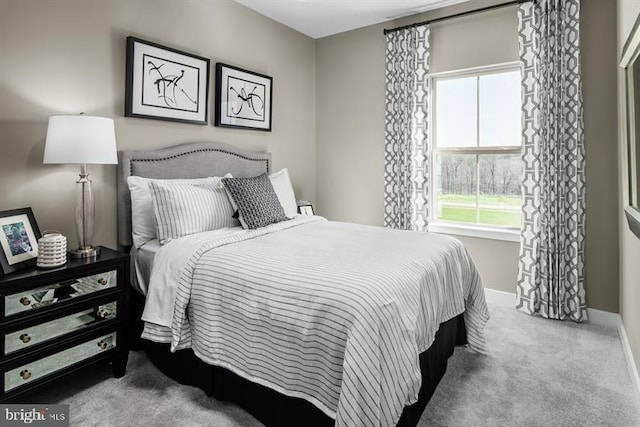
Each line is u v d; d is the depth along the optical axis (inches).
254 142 145.7
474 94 138.9
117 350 83.4
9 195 84.5
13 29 83.4
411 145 145.8
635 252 82.4
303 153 169.3
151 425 67.5
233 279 71.2
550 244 117.5
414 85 143.9
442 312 80.2
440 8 140.8
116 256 84.2
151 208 100.9
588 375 85.6
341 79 166.4
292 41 160.6
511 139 132.6
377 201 159.3
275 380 63.4
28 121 86.5
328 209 173.8
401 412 56.6
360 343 52.5
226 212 105.8
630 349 90.4
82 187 85.3
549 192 117.3
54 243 74.4
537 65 119.6
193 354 79.1
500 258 133.4
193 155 118.8
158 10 111.4
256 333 66.1
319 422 58.8
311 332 58.4
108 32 100.2
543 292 120.0
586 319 116.3
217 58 129.6
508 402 75.5
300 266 69.5
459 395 77.9
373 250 82.8
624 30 91.1
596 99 113.1
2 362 65.8
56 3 90.0
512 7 126.3
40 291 70.9
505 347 100.1
